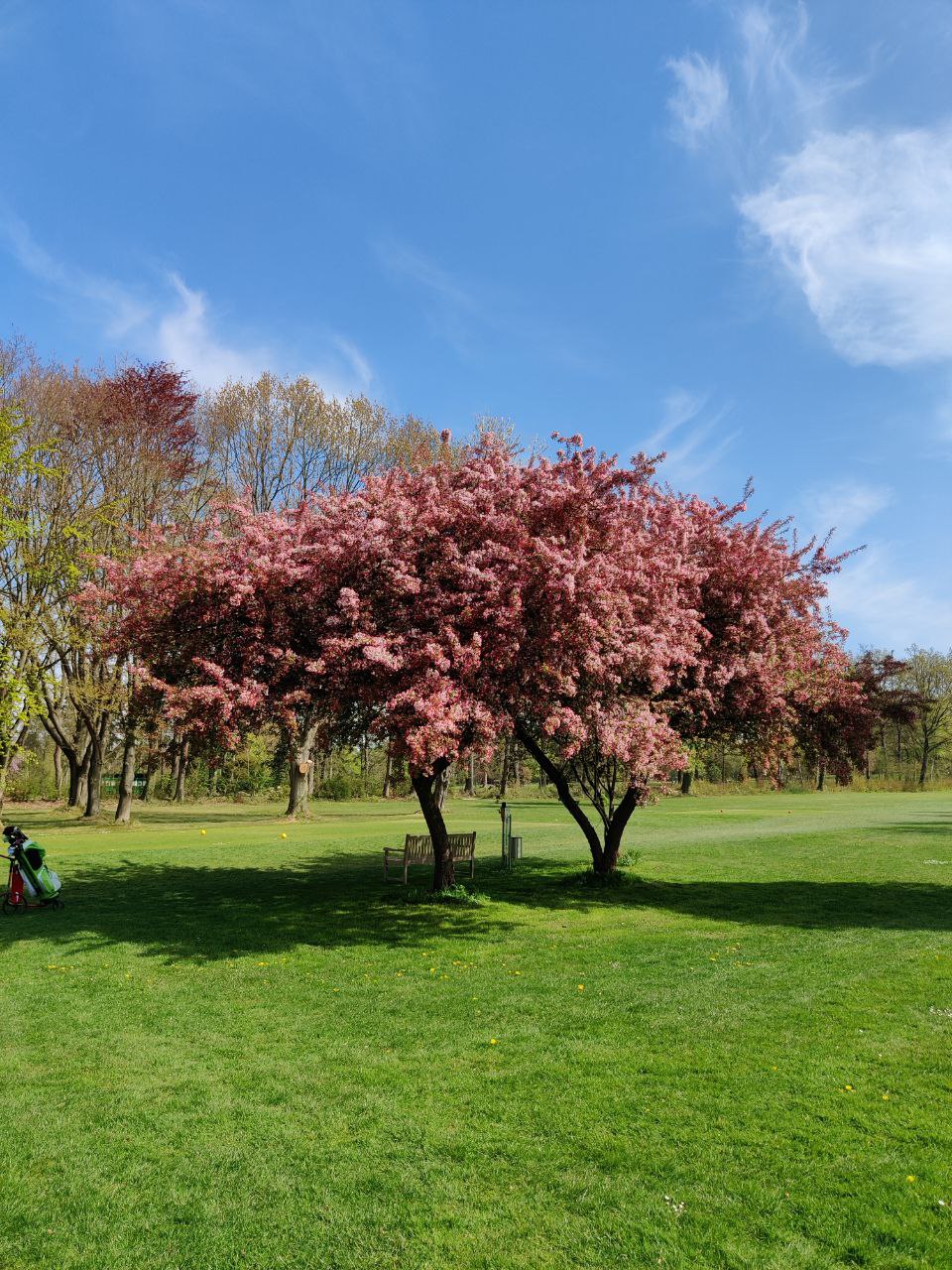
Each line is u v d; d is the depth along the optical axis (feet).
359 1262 14.43
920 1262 13.96
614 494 45.70
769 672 54.24
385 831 96.53
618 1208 15.85
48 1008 29.63
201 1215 15.93
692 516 57.93
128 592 47.14
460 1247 14.75
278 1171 17.57
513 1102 20.72
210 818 126.93
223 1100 21.26
